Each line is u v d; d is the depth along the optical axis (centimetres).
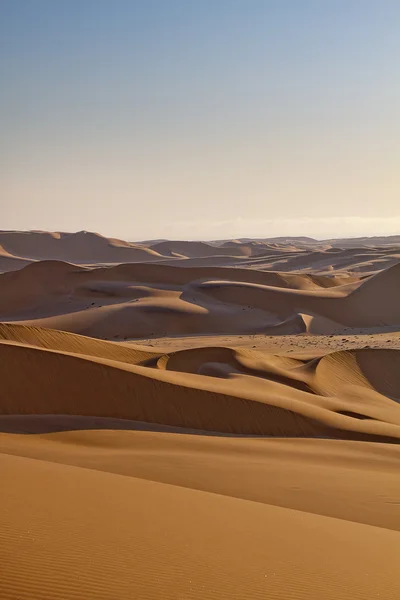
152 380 2514
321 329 6706
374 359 3922
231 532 800
